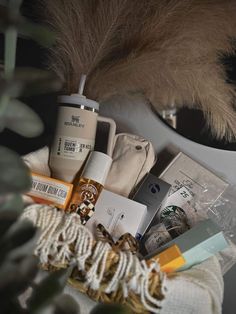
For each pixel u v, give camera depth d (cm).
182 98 62
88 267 47
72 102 55
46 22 60
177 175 65
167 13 56
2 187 26
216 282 51
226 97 61
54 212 48
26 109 29
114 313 30
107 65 58
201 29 57
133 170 61
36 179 54
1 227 28
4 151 27
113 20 57
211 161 68
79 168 57
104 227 56
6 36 31
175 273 50
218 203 66
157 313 47
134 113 69
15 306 29
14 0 27
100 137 62
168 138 69
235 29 58
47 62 63
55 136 57
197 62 58
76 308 34
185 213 62
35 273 31
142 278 46
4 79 24
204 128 66
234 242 66
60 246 47
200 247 51
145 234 59
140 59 57
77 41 57
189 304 48
